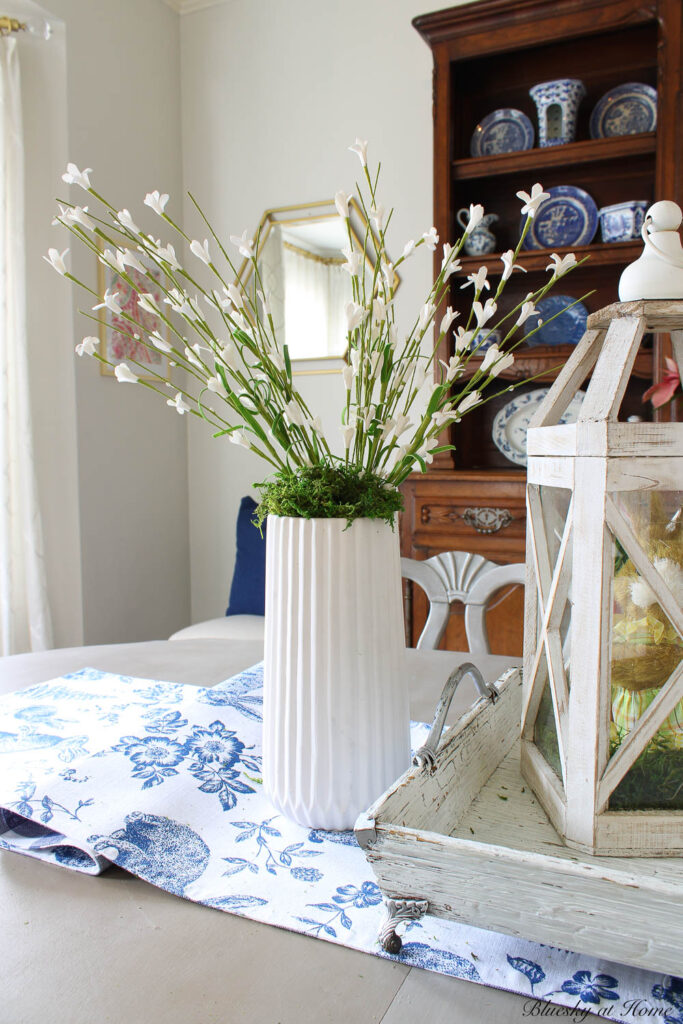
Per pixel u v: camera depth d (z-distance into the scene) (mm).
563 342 2734
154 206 774
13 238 2500
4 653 2527
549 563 740
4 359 2488
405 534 2617
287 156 3107
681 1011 511
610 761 632
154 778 830
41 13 2568
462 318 2805
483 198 2811
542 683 761
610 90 2596
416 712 1049
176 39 3260
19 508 2582
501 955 570
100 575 2871
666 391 1414
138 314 2975
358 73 2951
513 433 2729
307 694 731
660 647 623
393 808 585
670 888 479
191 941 584
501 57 2740
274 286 3156
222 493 3354
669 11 2215
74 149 2691
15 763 887
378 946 575
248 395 770
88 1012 506
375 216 758
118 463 2945
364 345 763
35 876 683
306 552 729
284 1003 517
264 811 790
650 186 2605
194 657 1365
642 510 613
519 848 656
